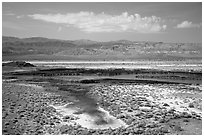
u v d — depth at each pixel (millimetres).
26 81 38531
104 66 77250
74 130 16250
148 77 44594
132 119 18047
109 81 38969
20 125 17141
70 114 19906
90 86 33344
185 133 15180
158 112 19500
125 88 30891
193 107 21094
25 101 23531
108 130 16203
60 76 46688
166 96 25562
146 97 25281
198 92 27672
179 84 34781
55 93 28188
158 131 15500
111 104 22375
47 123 17531
